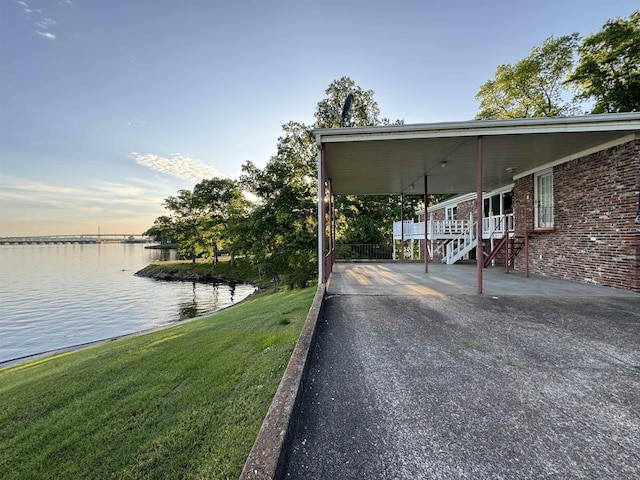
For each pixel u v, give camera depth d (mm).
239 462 2238
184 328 8609
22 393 4586
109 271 38406
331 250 9984
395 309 4816
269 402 3031
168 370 4480
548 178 8531
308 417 2078
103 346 8117
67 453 2789
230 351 4871
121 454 2635
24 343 12227
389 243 25406
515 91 20500
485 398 2277
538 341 3412
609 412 2092
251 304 12242
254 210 20578
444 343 3387
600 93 16531
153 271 34562
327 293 5988
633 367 2771
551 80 19453
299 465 1636
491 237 11992
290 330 5398
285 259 19234
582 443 1776
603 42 15938
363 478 1534
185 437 2684
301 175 21078
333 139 5793
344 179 9984
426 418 2039
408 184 10984
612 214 6457
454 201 16531
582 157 7172
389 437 1852
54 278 32250
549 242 8406
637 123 5492
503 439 1816
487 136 5770
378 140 5801
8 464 2760
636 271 5984
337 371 2762
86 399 3926
